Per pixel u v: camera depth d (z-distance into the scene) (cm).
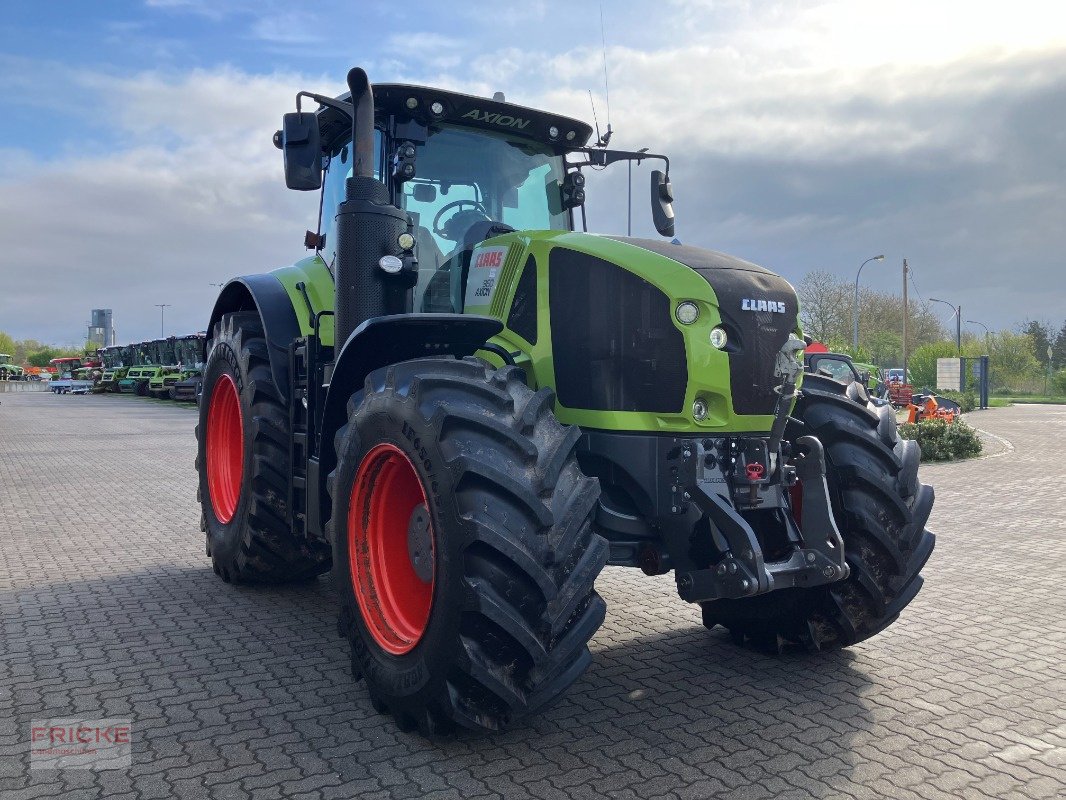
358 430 346
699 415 338
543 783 288
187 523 802
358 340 357
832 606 392
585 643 304
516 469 298
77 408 3219
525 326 377
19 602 516
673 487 339
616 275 349
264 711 348
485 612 282
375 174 436
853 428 388
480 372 323
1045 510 902
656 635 463
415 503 347
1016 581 586
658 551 344
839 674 399
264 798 277
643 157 484
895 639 455
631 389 344
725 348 339
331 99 396
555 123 460
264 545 500
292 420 482
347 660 412
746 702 363
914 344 6103
